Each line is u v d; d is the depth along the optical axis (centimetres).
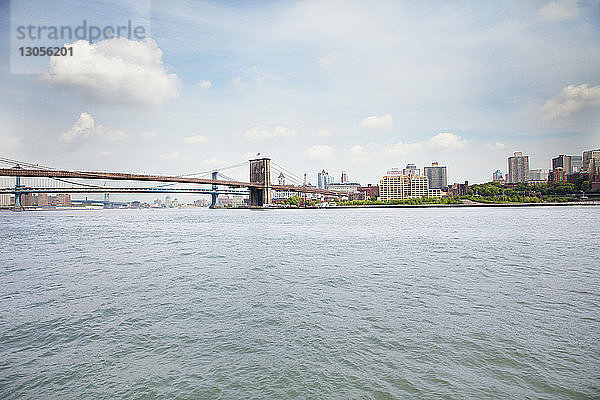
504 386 969
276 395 941
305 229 6575
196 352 1188
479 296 1784
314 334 1312
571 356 1127
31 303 1755
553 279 2155
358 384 984
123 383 1013
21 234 5728
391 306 1628
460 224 7225
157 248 3847
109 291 1966
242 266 2683
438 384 980
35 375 1066
